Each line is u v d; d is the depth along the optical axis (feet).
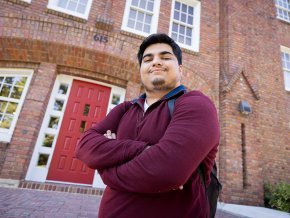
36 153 15.25
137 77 18.25
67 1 18.51
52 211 8.91
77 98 17.61
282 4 28.58
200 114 2.97
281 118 21.62
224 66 20.68
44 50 16.44
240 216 12.89
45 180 15.05
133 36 18.88
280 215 12.63
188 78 19.19
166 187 2.60
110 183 3.05
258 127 18.92
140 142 3.14
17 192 11.82
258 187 16.74
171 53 4.47
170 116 3.41
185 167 2.60
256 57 22.43
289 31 26.81
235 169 16.61
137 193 2.90
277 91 22.47
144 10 20.59
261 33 23.90
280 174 19.47
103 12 18.75
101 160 3.18
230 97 18.78
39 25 16.20
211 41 21.59
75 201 11.34
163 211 2.76
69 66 17.49
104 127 4.23
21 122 14.61
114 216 2.93
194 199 2.93
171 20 21.09
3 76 16.48
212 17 22.82
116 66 17.90
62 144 16.12
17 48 16.01
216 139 2.99
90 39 17.15
